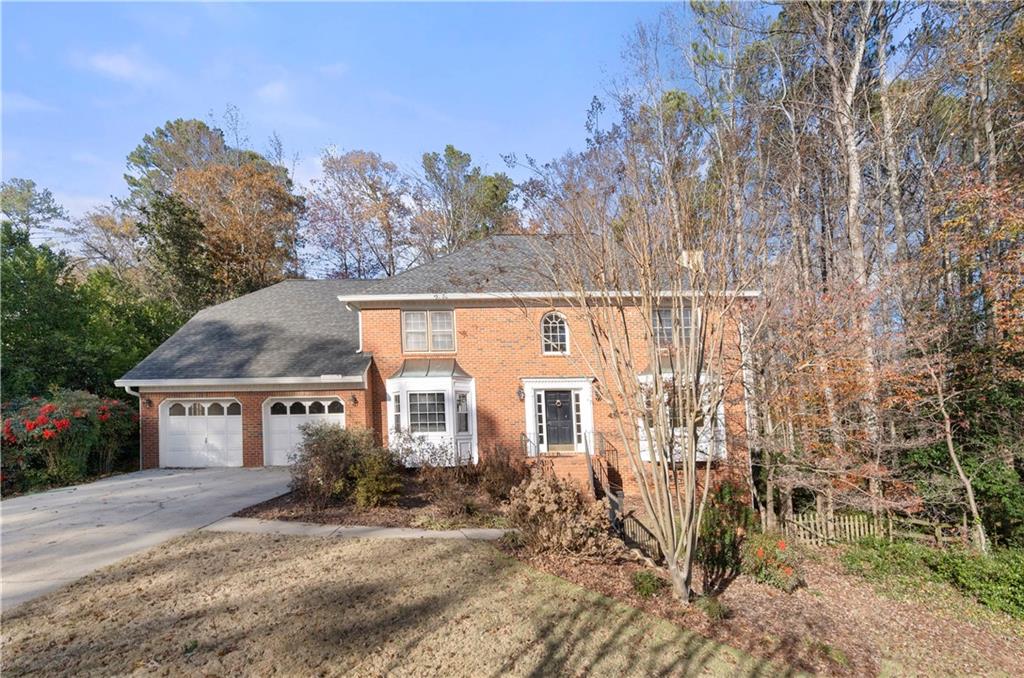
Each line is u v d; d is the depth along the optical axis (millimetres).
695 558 9453
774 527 11633
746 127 8578
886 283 11758
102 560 7805
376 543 8672
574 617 6648
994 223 11383
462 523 10031
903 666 7387
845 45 16672
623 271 7977
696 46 16156
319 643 5625
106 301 22578
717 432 11688
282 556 8008
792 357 11375
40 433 13953
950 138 16500
